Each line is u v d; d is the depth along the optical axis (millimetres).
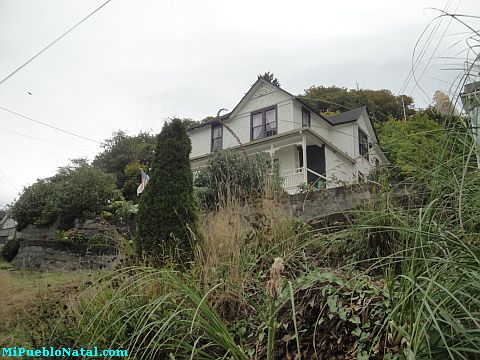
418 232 1537
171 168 5004
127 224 12258
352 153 15422
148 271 2918
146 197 4840
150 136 33750
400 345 1702
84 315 2930
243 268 3094
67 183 14664
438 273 1449
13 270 9320
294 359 2275
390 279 1929
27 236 15266
